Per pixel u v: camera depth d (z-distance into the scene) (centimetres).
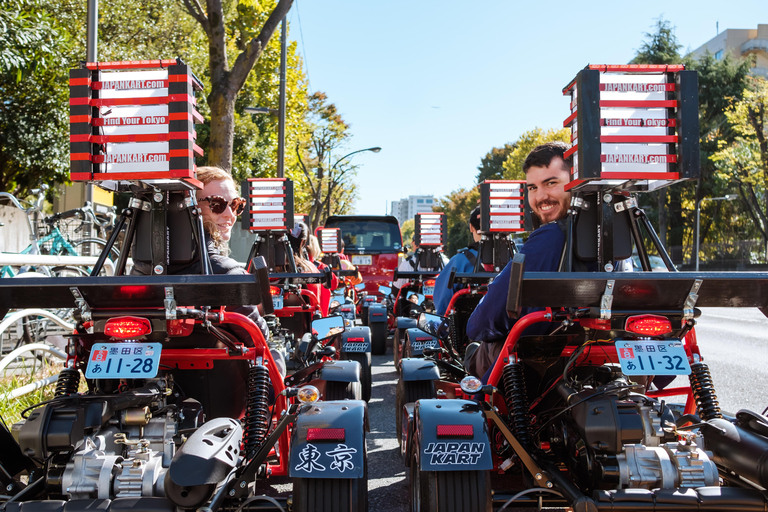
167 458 277
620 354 287
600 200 335
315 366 432
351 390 483
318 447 288
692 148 311
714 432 283
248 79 3059
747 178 4609
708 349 1057
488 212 672
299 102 3494
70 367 315
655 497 252
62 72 1944
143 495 261
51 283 277
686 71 313
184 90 315
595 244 340
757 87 4853
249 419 317
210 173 420
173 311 286
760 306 306
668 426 279
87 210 1097
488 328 368
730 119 4612
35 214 1076
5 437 296
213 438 272
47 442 259
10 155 1984
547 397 360
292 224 752
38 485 277
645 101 315
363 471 286
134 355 290
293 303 700
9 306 294
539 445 319
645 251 343
